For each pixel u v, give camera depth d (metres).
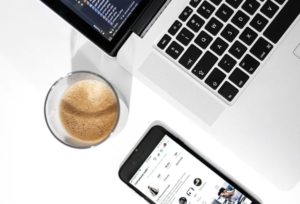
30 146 0.61
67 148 0.61
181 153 0.60
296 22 0.56
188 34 0.56
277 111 0.56
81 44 0.61
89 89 0.60
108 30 0.56
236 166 0.59
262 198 0.59
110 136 0.60
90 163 0.61
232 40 0.56
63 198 0.61
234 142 0.57
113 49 0.56
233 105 0.56
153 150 0.60
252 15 0.56
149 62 0.57
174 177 0.60
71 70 0.61
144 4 0.56
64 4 0.54
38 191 0.61
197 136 0.60
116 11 0.55
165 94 0.57
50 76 0.61
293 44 0.56
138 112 0.60
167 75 0.57
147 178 0.60
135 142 0.60
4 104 0.61
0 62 0.62
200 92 0.57
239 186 0.59
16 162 0.61
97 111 0.60
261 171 0.57
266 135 0.56
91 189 0.60
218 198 0.59
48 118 0.58
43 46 0.61
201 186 0.59
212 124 0.57
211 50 0.56
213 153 0.59
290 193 0.58
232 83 0.56
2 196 0.61
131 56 0.57
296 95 0.56
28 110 0.61
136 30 0.57
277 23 0.56
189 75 0.57
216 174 0.59
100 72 0.61
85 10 0.55
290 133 0.56
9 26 0.62
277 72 0.56
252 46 0.56
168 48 0.57
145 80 0.58
